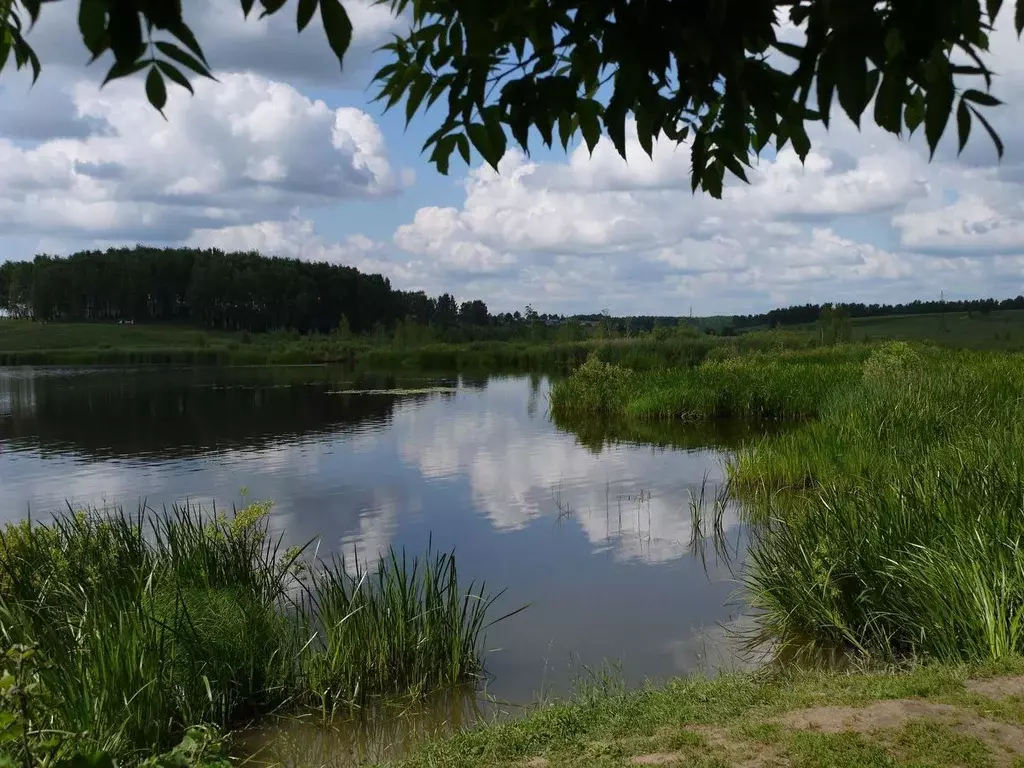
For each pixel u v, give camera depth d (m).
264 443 17.36
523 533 9.58
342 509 11.02
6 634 4.73
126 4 1.43
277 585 7.04
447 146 2.42
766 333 42.94
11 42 1.95
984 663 4.26
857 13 1.57
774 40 1.80
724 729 3.80
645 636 6.21
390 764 4.04
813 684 4.35
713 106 2.37
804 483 11.20
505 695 5.32
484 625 6.55
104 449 16.69
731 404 20.77
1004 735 3.42
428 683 5.52
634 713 4.28
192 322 105.12
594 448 16.25
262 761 4.65
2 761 2.77
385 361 54.16
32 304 101.38
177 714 4.88
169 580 5.98
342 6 1.58
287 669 5.54
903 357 18.00
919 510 5.96
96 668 4.55
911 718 3.64
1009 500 5.62
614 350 41.09
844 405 14.86
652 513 10.40
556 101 2.14
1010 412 11.31
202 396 29.39
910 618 5.21
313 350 62.56
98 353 69.44
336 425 20.52
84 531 6.88
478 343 57.50
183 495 12.04
